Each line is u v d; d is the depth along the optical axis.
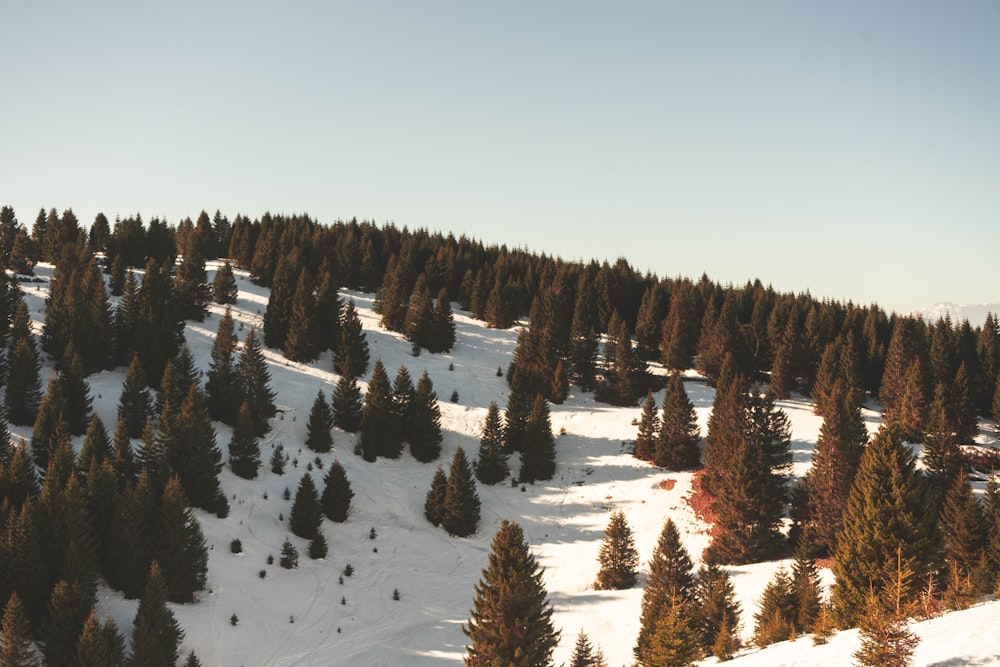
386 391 90.44
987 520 47.94
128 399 78.06
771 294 152.75
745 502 64.88
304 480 70.62
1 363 84.81
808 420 95.19
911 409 87.75
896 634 26.14
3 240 138.62
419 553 71.81
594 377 108.62
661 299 141.25
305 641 55.97
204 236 169.25
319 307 115.06
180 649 51.25
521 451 91.62
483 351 121.06
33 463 63.97
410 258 147.75
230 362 89.19
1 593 47.72
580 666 46.94
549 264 162.50
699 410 98.00
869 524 43.41
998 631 27.89
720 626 47.31
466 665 39.97
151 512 58.31
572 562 69.88
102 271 137.00
